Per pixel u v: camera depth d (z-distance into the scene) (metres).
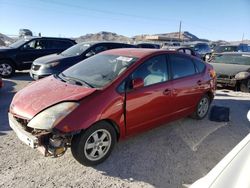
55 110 3.32
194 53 14.98
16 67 10.88
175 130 5.06
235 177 1.80
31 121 3.32
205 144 4.51
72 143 3.43
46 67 8.30
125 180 3.37
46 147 3.29
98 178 3.39
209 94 5.79
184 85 4.86
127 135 4.01
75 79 4.12
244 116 6.15
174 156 4.03
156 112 4.34
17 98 3.88
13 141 4.30
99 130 3.56
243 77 8.86
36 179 3.31
